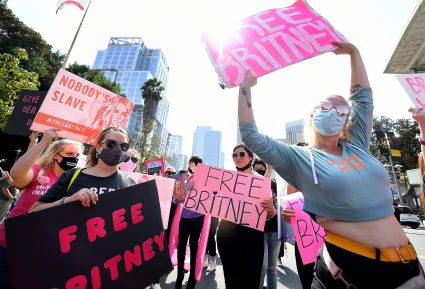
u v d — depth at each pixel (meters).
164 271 1.89
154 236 1.91
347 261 1.28
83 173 1.94
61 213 1.57
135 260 1.77
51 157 2.37
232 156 3.20
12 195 3.74
